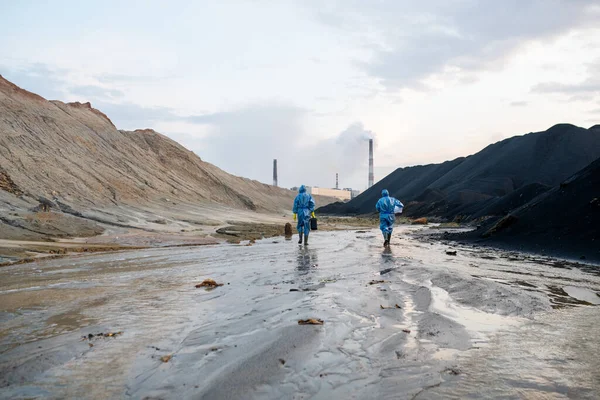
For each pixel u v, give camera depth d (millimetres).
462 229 32781
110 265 10688
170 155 57656
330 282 7438
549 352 3604
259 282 7652
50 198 26625
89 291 6898
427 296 5902
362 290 6551
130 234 20766
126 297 6363
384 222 16328
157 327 4598
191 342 3994
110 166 38906
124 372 3252
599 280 7602
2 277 8688
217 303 5844
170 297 6348
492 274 8320
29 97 39344
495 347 3736
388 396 2742
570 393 2787
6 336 4312
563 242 12523
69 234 19266
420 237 21984
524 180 57438
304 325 4426
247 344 3854
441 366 3275
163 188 43125
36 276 8789
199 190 52281
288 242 19125
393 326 4426
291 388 2861
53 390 2938
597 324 4496
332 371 3166
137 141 55094
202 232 25344
